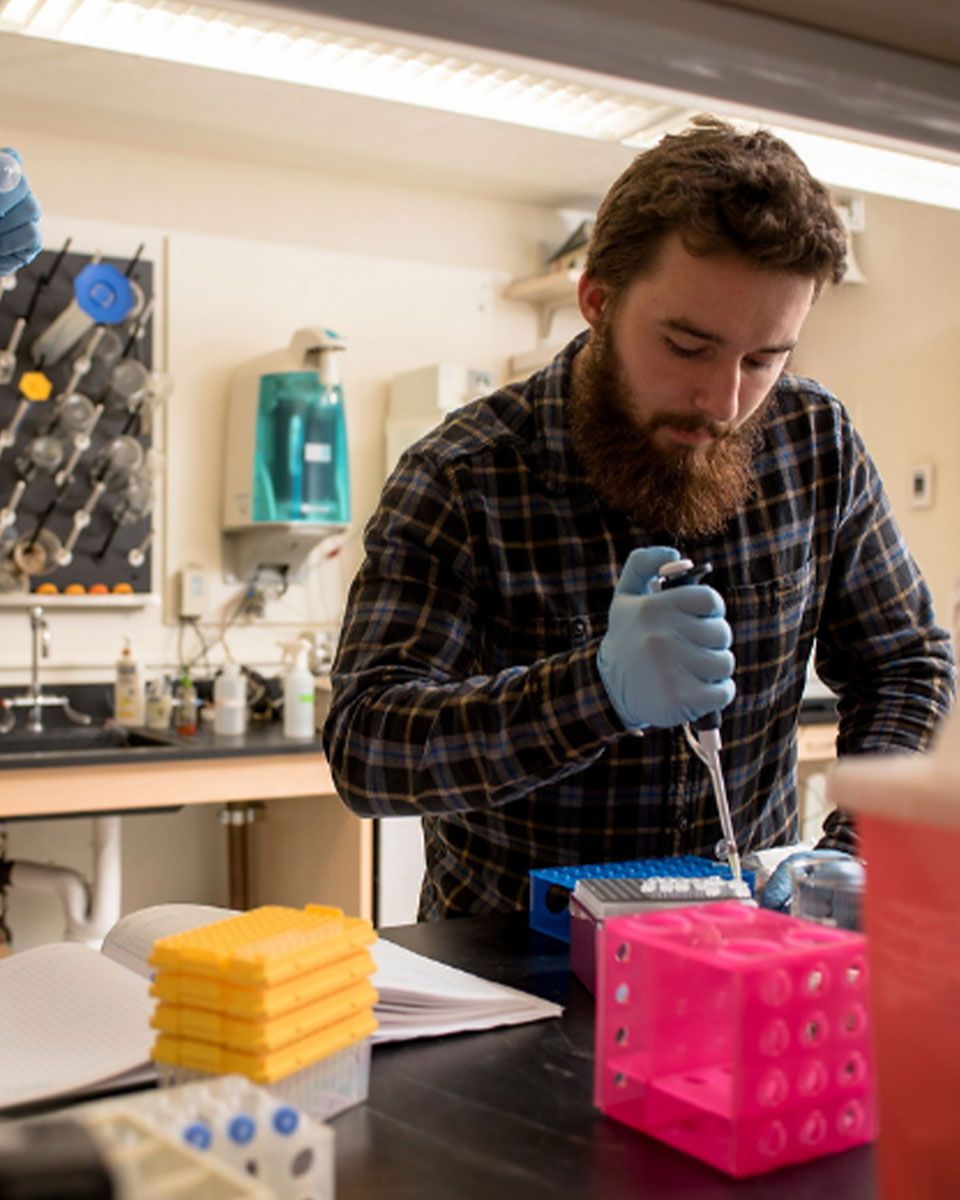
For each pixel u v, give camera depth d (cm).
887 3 100
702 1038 78
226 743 311
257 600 376
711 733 114
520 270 421
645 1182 72
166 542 367
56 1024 90
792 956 75
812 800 398
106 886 329
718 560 147
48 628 353
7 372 331
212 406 372
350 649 132
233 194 376
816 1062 75
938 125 114
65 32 164
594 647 109
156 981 78
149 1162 56
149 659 366
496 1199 70
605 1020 81
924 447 388
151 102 331
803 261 117
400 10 93
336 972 79
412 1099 84
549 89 189
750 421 145
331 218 390
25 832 355
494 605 142
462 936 124
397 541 136
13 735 335
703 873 121
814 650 168
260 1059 73
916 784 57
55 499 344
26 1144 46
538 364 402
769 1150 74
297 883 353
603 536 142
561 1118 81
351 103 331
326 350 346
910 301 392
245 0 90
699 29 100
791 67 105
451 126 347
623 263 126
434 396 375
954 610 81
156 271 365
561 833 142
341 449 359
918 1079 60
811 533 154
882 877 61
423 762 115
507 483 142
